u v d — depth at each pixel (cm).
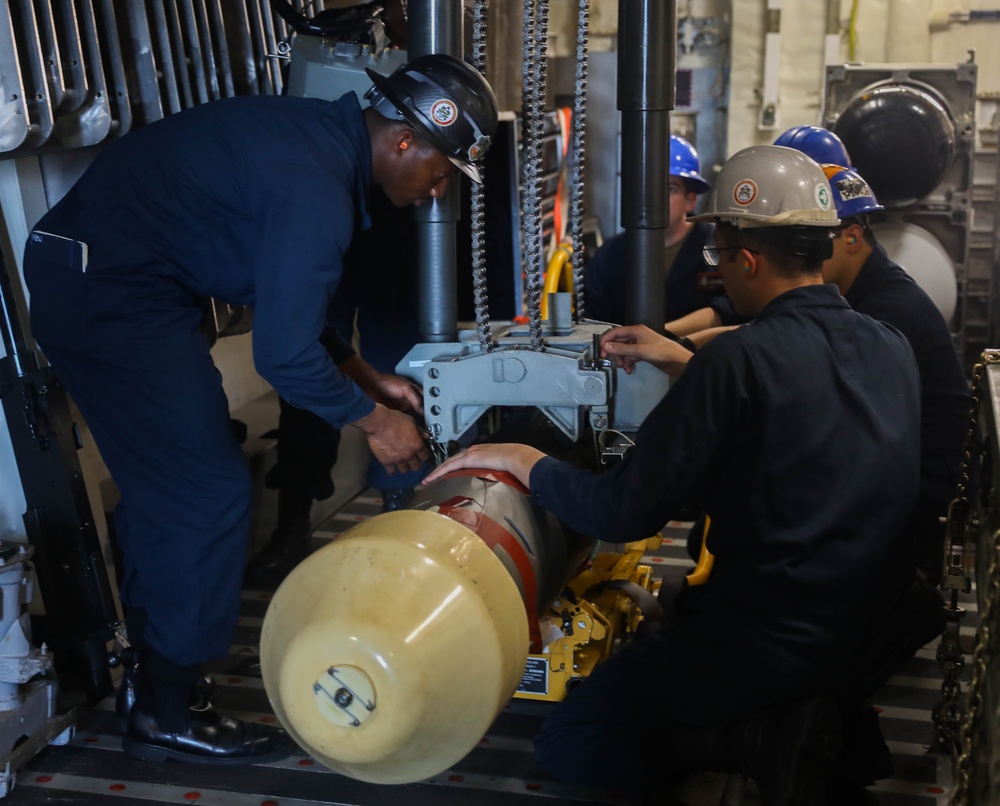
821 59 599
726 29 608
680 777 215
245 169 221
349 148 222
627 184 244
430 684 159
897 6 584
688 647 202
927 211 511
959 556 213
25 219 273
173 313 233
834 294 201
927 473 287
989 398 194
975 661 156
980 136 572
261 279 217
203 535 238
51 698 250
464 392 220
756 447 189
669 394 187
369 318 352
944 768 241
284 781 240
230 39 339
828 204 204
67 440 267
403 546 166
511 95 466
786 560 191
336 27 282
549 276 314
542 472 194
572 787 234
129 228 227
